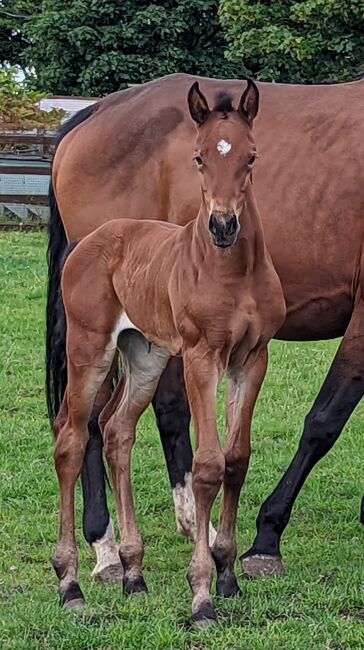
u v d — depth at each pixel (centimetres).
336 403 495
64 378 544
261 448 710
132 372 470
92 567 511
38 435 723
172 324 430
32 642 400
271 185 520
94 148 573
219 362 414
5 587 473
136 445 716
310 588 449
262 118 534
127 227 459
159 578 483
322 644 393
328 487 630
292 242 515
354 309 504
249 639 395
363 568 483
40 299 1156
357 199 506
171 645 394
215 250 405
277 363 934
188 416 573
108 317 455
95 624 416
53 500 600
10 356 924
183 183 546
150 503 604
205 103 403
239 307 409
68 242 586
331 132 520
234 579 441
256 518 551
